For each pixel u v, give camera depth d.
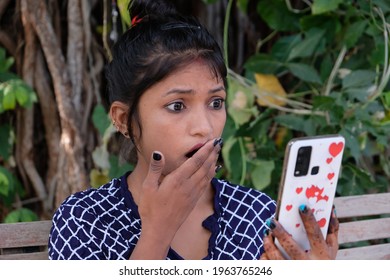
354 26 1.53
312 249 0.74
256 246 0.90
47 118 1.62
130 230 0.86
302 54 1.56
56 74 1.54
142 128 0.82
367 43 1.63
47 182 1.66
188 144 0.80
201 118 0.80
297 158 0.75
